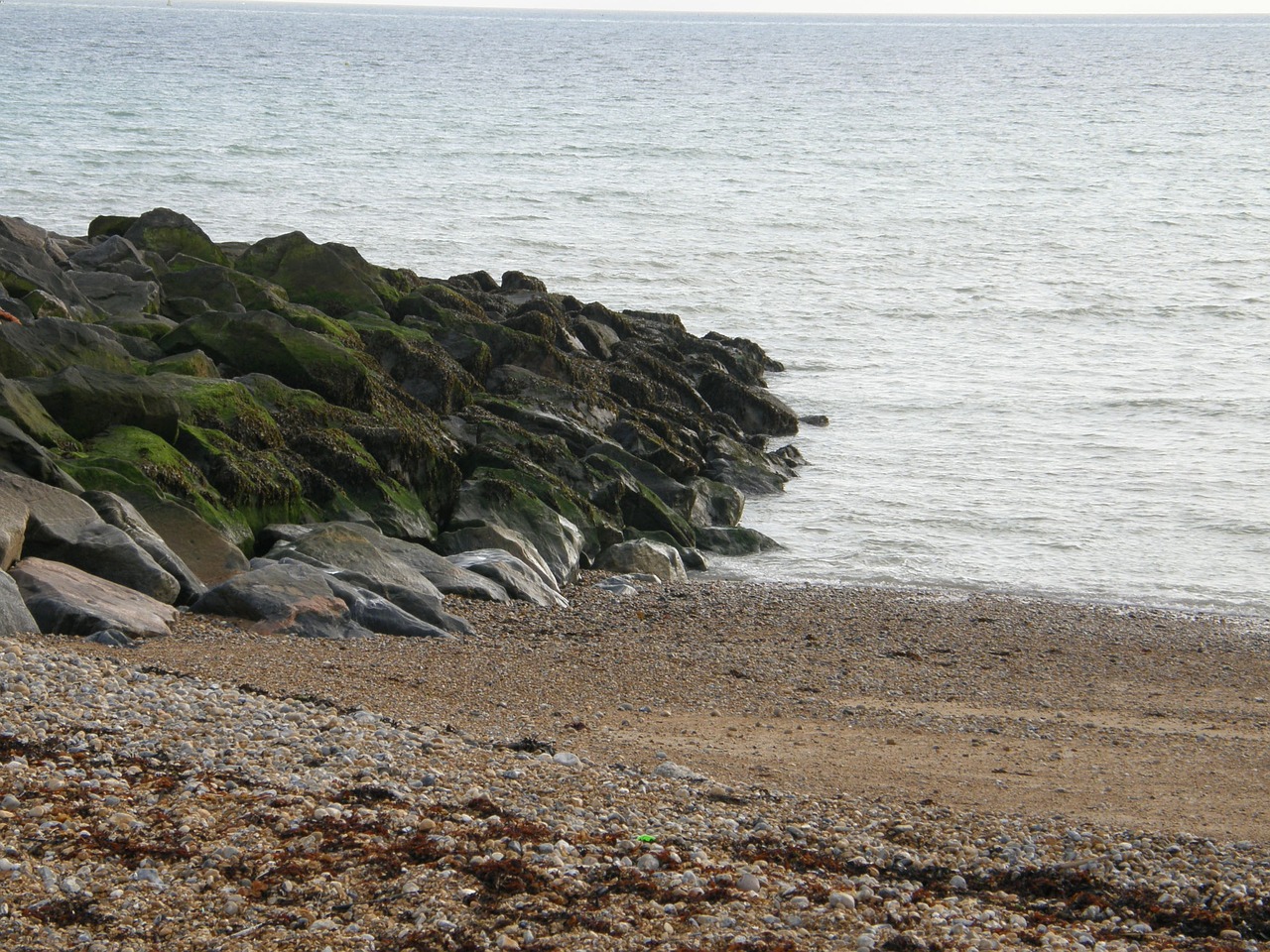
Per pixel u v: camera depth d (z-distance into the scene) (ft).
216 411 76.33
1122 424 127.44
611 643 65.62
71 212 220.23
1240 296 194.80
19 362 74.28
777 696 58.23
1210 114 518.37
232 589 59.26
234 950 29.32
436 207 242.17
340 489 76.95
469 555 75.20
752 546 91.20
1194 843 40.14
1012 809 43.19
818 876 35.83
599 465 94.43
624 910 32.35
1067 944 32.55
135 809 35.32
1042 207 276.41
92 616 53.36
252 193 247.91
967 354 157.07
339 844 34.32
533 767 42.68
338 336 96.17
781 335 163.53
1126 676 65.87
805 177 311.88
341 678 52.54
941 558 90.48
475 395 101.09
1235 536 96.63
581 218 239.30
